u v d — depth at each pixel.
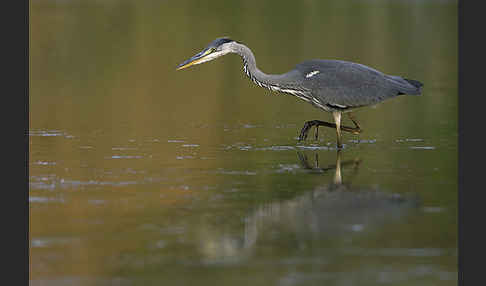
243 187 12.41
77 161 14.12
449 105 19.84
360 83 15.25
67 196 11.85
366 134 16.83
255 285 8.44
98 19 35.09
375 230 10.30
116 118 18.30
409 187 12.41
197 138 16.34
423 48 28.44
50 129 16.95
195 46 28.48
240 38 29.78
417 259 9.21
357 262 9.15
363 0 41.69
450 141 15.92
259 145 15.75
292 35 30.67
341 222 10.66
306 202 11.59
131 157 14.50
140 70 24.89
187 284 8.50
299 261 9.19
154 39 30.06
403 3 40.56
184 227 10.42
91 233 10.16
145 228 10.37
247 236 10.09
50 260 9.22
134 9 38.56
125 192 12.09
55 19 34.97
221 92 22.09
